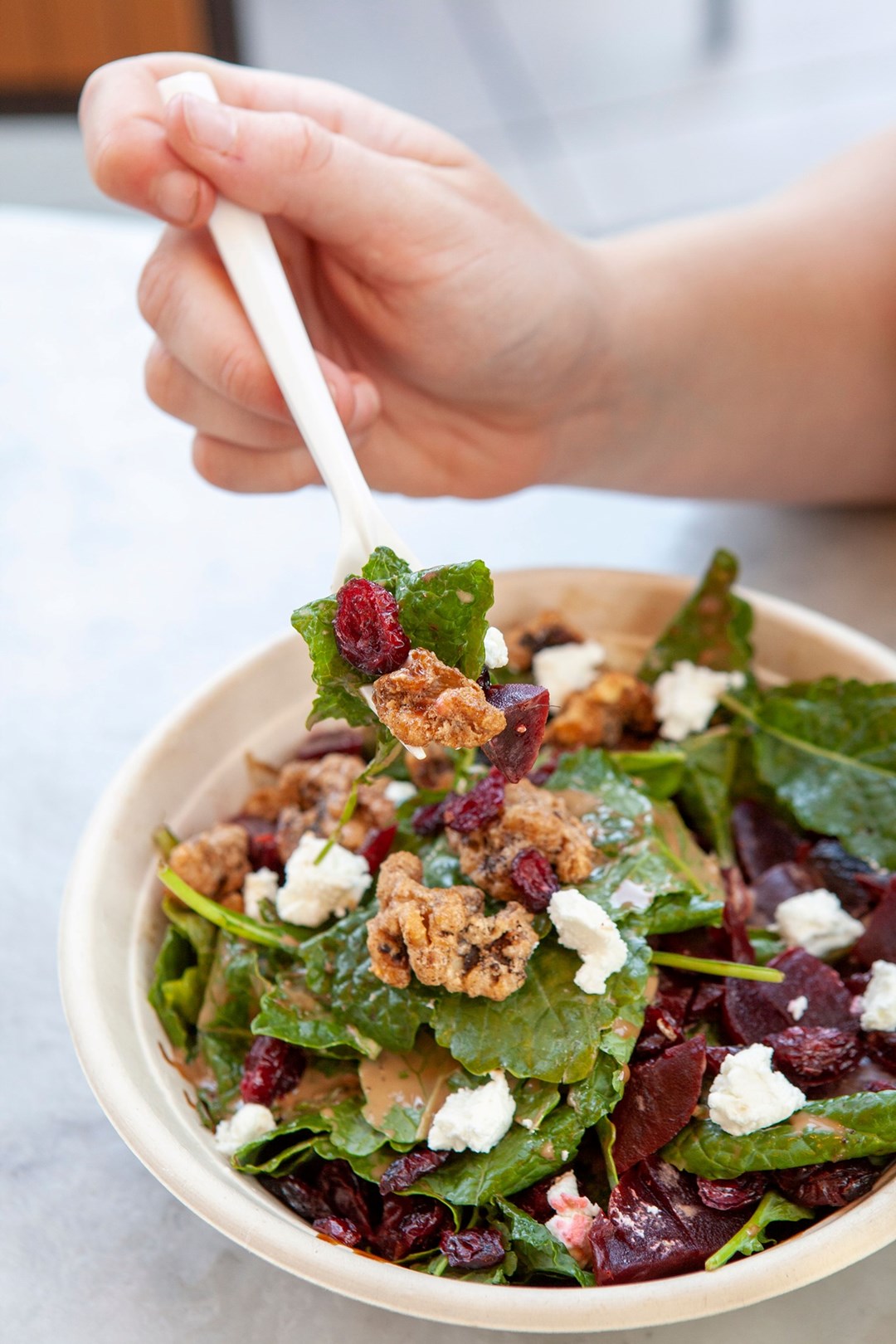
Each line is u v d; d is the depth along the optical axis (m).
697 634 0.44
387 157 0.41
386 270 0.42
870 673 0.42
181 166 0.39
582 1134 0.35
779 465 0.52
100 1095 0.34
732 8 1.37
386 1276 0.32
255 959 0.38
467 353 0.44
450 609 0.34
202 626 0.51
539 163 1.18
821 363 0.50
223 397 0.42
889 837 0.41
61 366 0.66
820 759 0.42
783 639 0.44
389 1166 0.35
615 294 0.47
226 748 0.42
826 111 1.23
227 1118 0.37
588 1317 0.31
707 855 0.42
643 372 0.48
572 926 0.36
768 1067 0.35
